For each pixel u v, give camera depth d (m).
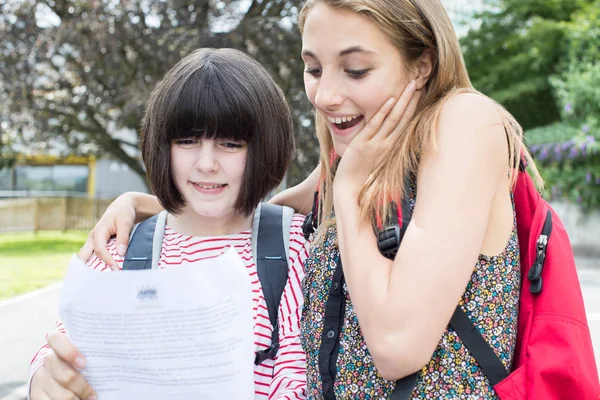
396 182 1.47
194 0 14.92
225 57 1.84
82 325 1.43
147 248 1.86
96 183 32.34
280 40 14.37
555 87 16.86
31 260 13.24
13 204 21.33
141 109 14.16
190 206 1.85
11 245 17.11
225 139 1.74
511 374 1.41
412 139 1.50
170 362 1.42
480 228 1.38
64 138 18.66
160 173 1.78
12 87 15.43
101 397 1.47
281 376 1.72
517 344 1.49
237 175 1.78
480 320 1.42
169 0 14.80
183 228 1.93
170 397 1.44
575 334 1.41
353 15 1.46
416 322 1.31
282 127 1.88
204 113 1.70
